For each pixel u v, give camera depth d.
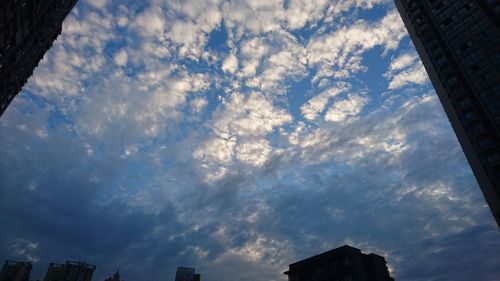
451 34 69.25
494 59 59.81
